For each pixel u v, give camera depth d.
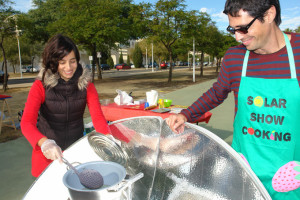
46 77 1.40
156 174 1.01
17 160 3.41
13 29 10.09
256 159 0.97
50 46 1.32
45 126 1.58
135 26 12.80
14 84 15.01
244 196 0.74
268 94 0.93
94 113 1.50
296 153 0.93
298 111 0.90
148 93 3.48
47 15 17.28
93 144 1.08
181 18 12.05
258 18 0.86
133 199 0.98
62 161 0.90
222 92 1.16
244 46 1.04
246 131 0.99
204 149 0.86
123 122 1.13
